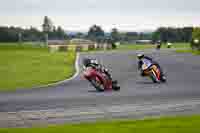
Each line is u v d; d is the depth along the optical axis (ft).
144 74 127.65
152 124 60.44
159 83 124.06
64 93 101.04
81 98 91.20
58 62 239.30
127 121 63.05
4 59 273.75
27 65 212.23
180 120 63.46
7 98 91.56
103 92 102.83
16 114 71.31
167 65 208.03
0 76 149.89
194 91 102.42
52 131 56.24
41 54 364.38
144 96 93.61
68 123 63.31
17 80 135.13
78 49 490.49
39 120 65.87
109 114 70.85
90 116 69.10
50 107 78.54
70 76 150.61
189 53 381.40
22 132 55.62
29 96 95.09
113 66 203.21
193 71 169.89
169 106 78.89
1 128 59.67
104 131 56.03
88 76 106.22
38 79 138.82
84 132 55.62
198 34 458.91
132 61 246.27
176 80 132.87
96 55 340.80
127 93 99.86
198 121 62.49
